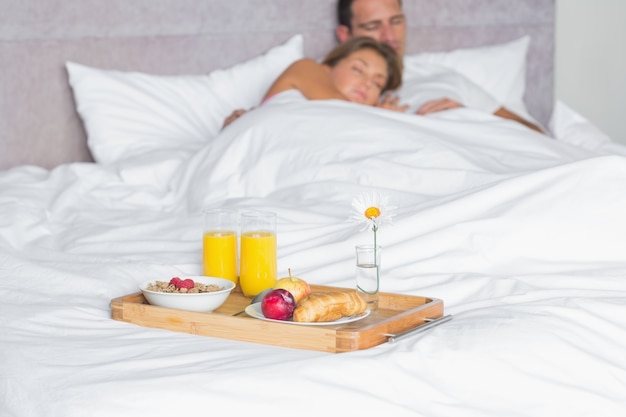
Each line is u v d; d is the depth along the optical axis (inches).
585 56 164.4
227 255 68.2
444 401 48.0
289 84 111.3
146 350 52.9
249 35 127.0
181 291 60.8
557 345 53.1
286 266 70.9
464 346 51.9
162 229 84.4
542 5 152.7
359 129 93.9
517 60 144.2
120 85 111.4
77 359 51.3
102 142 108.3
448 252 69.8
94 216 90.3
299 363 48.8
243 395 45.9
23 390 48.4
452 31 147.9
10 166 106.3
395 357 50.3
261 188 93.5
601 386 52.0
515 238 69.9
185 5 120.3
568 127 128.8
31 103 107.7
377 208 60.9
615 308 59.2
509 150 98.1
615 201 71.2
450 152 89.7
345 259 69.8
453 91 127.0
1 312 58.8
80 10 110.9
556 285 64.8
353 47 118.6
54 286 66.6
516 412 48.3
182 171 99.7
